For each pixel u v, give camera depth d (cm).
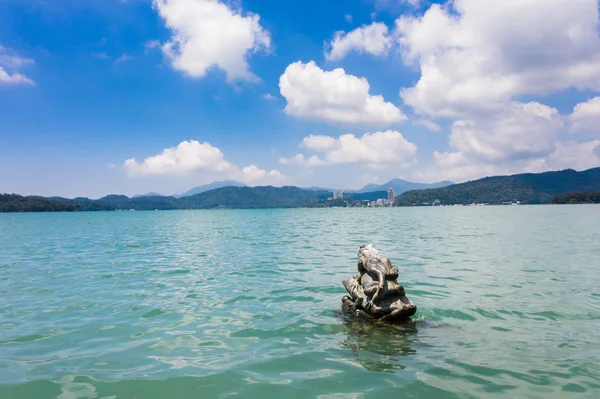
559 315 934
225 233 4112
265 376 596
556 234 3278
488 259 1844
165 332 822
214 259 1983
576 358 666
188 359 669
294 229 4591
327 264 1756
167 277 1480
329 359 668
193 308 1020
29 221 8775
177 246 2733
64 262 1941
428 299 1091
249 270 1614
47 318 932
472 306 1016
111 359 671
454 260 1816
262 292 1203
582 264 1681
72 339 780
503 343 748
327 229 4500
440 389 549
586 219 5822
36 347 734
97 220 9425
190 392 544
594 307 1001
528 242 2644
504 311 971
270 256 2062
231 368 627
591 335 791
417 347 729
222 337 789
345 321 898
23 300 1121
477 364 642
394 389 550
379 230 4162
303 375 600
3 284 1364
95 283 1372
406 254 2042
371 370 619
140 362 656
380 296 904
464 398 521
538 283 1296
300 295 1161
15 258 2125
